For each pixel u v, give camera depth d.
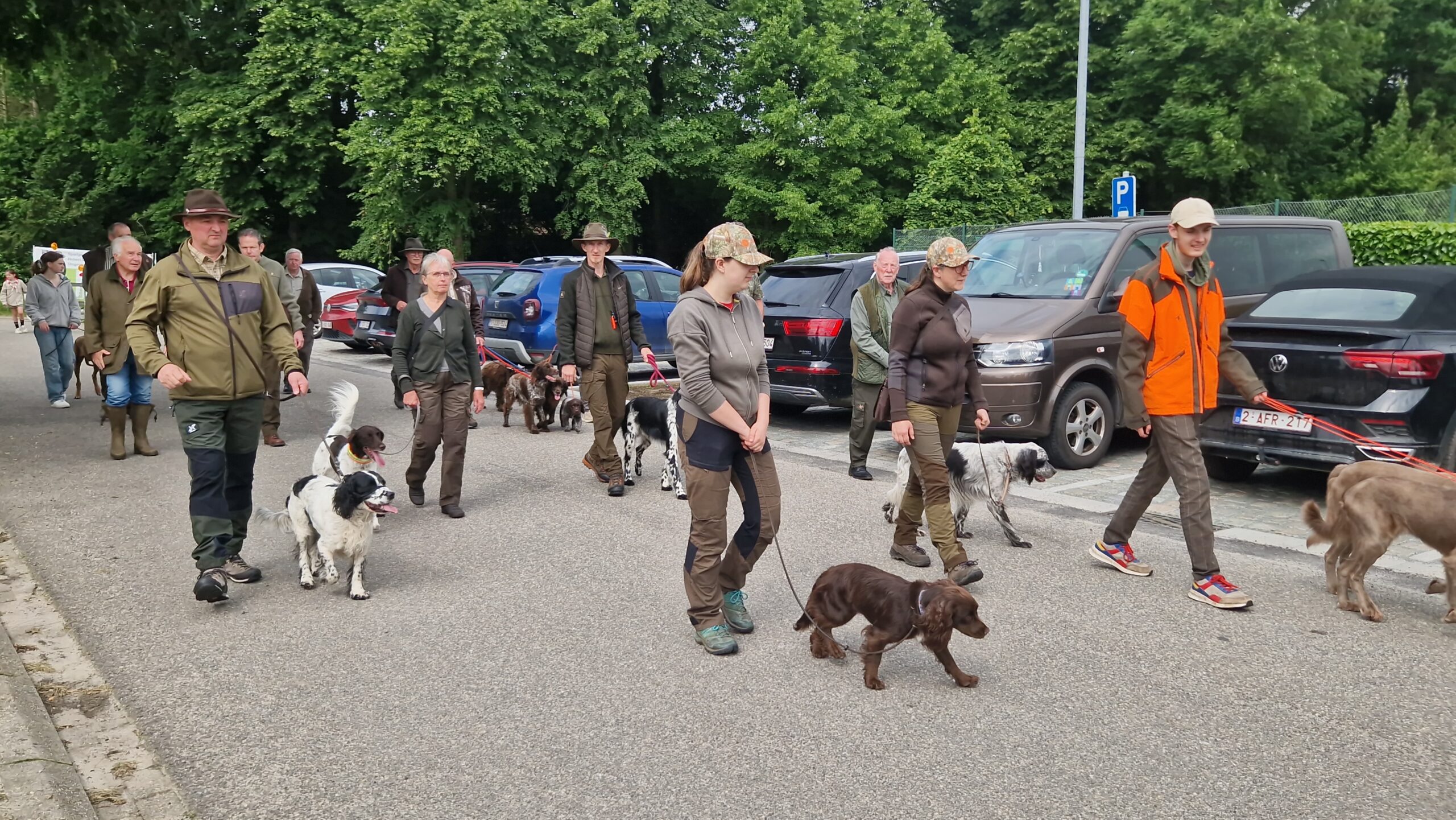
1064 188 33.69
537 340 13.98
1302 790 3.54
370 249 31.17
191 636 5.05
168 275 5.44
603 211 31.19
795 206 30.28
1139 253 9.63
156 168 35.81
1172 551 6.52
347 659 4.75
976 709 4.21
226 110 31.78
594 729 4.03
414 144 28.67
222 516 5.48
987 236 10.88
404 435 11.04
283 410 12.69
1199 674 4.54
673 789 3.56
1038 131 33.25
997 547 6.61
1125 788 3.56
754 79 32.53
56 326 12.67
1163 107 32.06
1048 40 33.84
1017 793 3.53
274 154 31.78
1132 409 5.56
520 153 29.75
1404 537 6.81
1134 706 4.22
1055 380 8.82
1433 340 6.96
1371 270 7.91
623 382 8.30
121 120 36.97
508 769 3.71
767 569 6.14
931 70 33.03
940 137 32.19
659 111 33.34
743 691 4.39
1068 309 9.09
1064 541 6.75
